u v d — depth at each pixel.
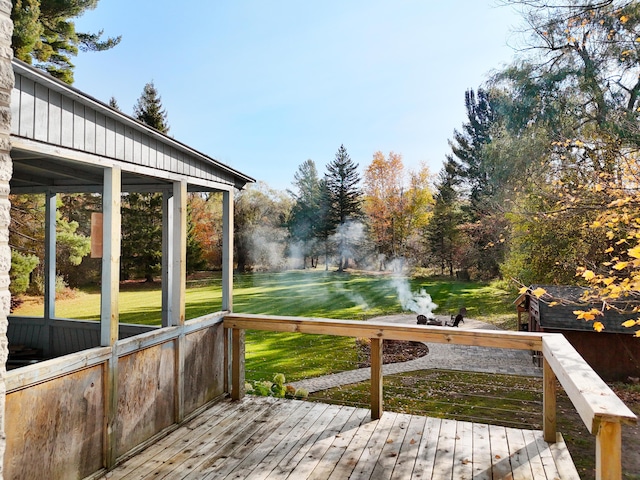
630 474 4.69
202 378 3.91
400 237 28.97
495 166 11.97
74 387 2.55
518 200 10.28
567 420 6.51
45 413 2.36
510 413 6.87
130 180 4.30
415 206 28.56
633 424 1.63
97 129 2.68
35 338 4.59
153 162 3.24
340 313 17.19
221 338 4.23
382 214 29.38
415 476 2.73
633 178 4.92
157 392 3.30
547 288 9.64
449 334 3.49
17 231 11.34
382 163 29.45
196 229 26.59
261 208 32.75
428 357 10.82
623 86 8.77
